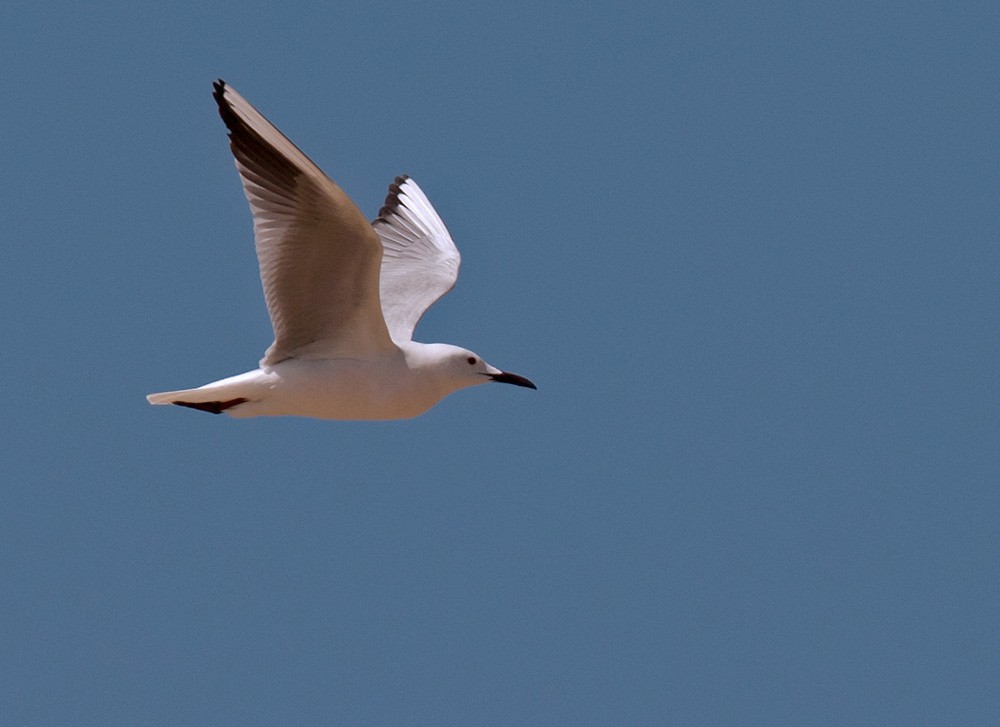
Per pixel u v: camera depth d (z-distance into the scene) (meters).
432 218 17.05
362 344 13.76
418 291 16.16
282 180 12.74
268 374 13.67
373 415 14.03
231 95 12.66
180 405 13.70
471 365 14.34
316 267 13.20
